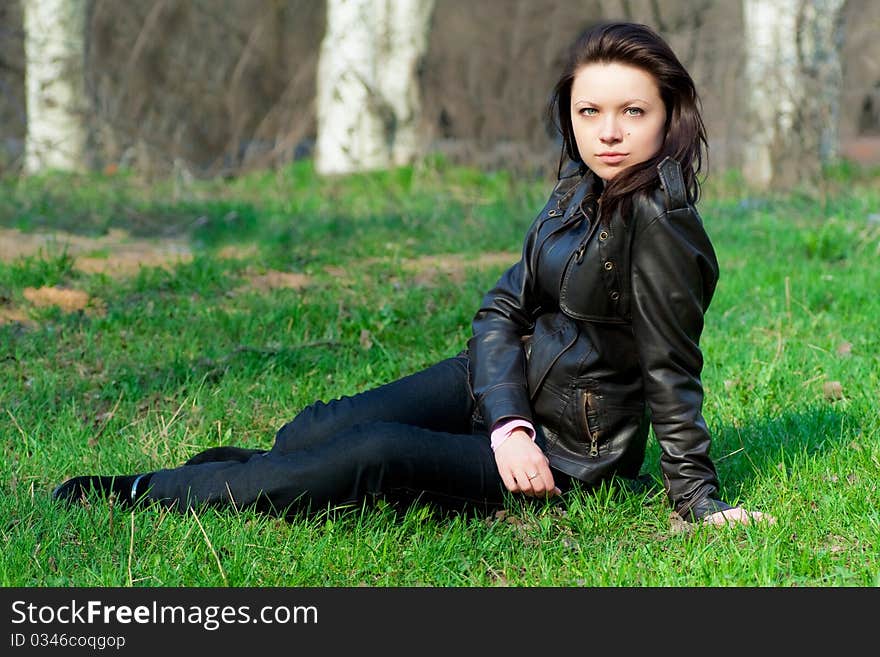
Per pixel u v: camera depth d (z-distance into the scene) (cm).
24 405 788
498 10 2178
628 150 525
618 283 541
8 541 552
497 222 1592
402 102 2248
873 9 2470
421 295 1140
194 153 2322
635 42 516
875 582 506
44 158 2075
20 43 2283
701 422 556
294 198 1844
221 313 1030
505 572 534
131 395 821
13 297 1079
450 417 599
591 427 564
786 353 910
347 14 2222
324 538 548
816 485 617
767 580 508
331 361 903
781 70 1894
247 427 767
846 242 1380
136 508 594
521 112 2094
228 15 2702
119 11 2386
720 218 1636
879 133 2942
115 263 1273
